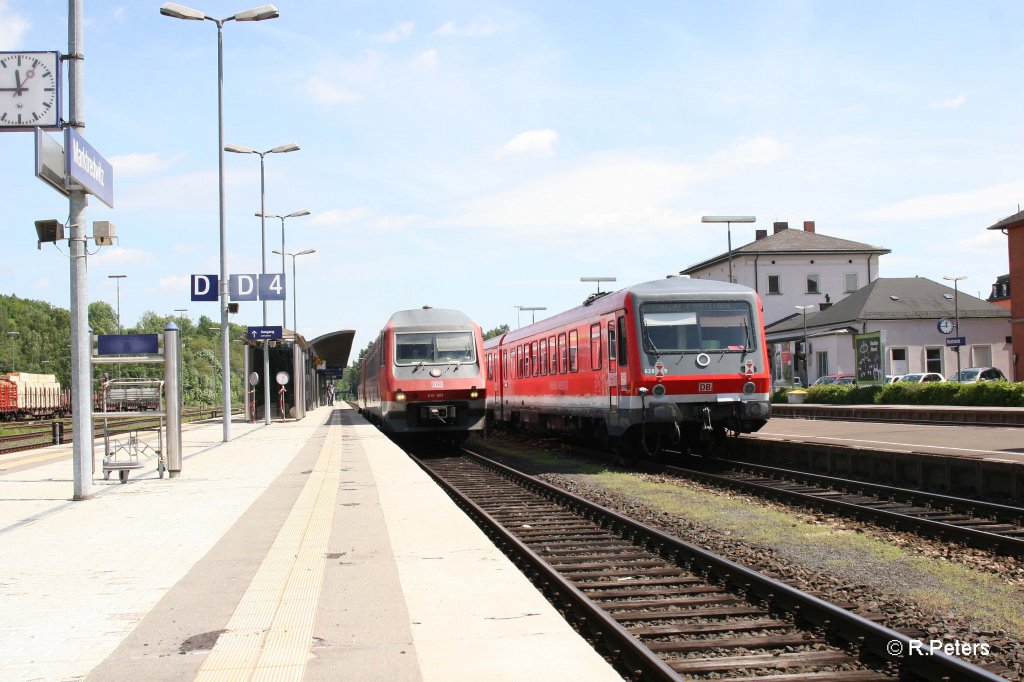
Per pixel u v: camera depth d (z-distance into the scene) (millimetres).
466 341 26062
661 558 10164
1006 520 12219
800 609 7348
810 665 6215
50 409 70688
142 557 8336
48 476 16469
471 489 17156
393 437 30359
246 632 5762
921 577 9008
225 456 20656
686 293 18844
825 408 37094
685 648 6605
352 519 10461
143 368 96250
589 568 9664
